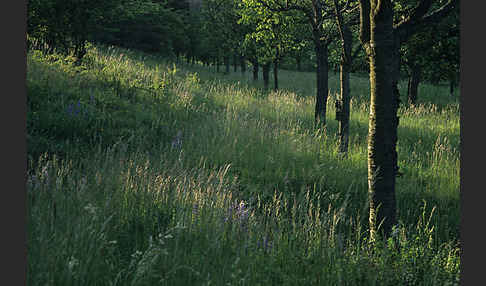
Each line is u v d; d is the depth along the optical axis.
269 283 4.17
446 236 6.42
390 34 5.24
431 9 10.04
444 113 16.95
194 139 9.82
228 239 4.97
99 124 9.01
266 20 12.93
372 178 5.45
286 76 45.66
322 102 13.20
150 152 8.42
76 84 11.21
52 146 7.20
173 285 3.94
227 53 38.38
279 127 11.84
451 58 10.89
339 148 10.18
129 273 3.86
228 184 7.29
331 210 7.16
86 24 13.77
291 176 8.59
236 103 15.10
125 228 4.95
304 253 4.76
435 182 8.98
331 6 12.02
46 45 13.28
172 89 14.35
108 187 5.63
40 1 12.35
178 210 5.32
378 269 4.41
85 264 3.75
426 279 4.42
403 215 7.35
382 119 5.34
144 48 38.38
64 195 5.15
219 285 4.00
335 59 19.31
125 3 16.17
